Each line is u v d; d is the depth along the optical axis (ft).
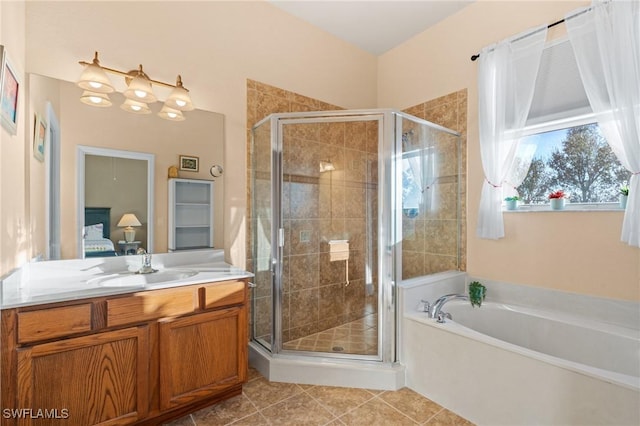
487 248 8.50
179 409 5.65
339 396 6.59
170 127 7.15
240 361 6.23
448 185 8.91
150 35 6.95
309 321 8.01
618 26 5.90
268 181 7.84
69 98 5.97
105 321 4.81
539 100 7.43
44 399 4.36
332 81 10.33
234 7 8.22
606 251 6.49
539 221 7.50
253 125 8.49
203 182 7.62
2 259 4.46
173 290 5.44
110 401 4.83
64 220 5.87
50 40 5.82
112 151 6.42
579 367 4.69
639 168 5.69
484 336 5.87
